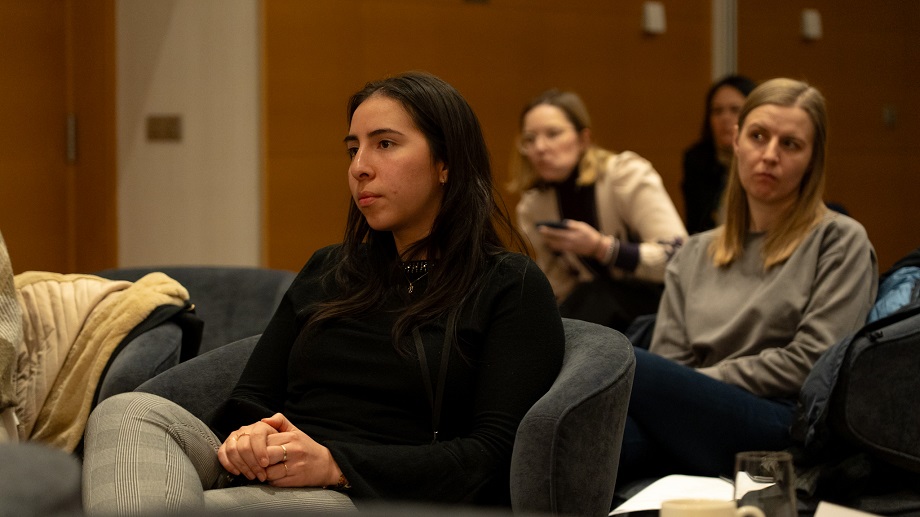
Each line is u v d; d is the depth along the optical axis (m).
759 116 3.34
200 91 6.04
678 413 2.98
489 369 2.22
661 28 7.10
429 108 2.39
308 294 2.50
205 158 6.07
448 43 6.52
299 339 2.40
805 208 3.34
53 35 6.11
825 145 3.35
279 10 6.09
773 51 6.77
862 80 6.00
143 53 6.01
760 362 3.19
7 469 0.94
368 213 2.38
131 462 1.94
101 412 2.11
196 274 3.57
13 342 2.70
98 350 2.91
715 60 7.29
